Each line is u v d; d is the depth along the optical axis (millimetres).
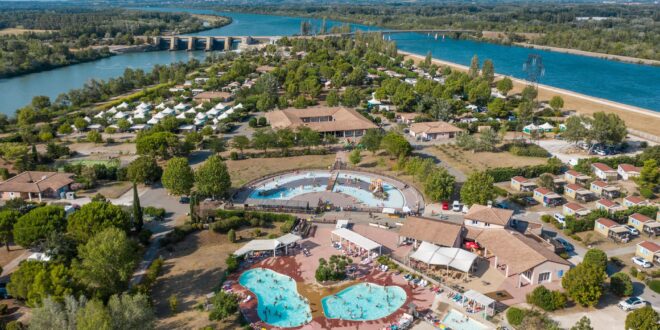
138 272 130000
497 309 113750
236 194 181875
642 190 177250
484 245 137375
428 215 165125
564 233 151375
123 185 192125
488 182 164750
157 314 111625
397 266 134375
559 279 126625
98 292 108688
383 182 195500
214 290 122062
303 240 150250
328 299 119938
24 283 108562
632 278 126750
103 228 132250
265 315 113250
